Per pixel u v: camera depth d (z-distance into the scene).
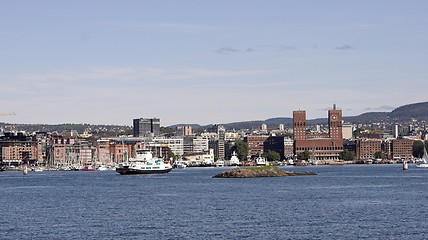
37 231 129.75
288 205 169.88
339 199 185.88
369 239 116.00
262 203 176.25
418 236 118.00
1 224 140.75
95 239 119.50
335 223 134.12
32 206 180.12
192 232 125.12
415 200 179.25
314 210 157.12
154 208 167.50
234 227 130.50
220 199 191.12
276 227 129.88
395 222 134.00
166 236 121.25
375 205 166.62
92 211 163.25
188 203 179.50
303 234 121.31
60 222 142.50
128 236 121.88
